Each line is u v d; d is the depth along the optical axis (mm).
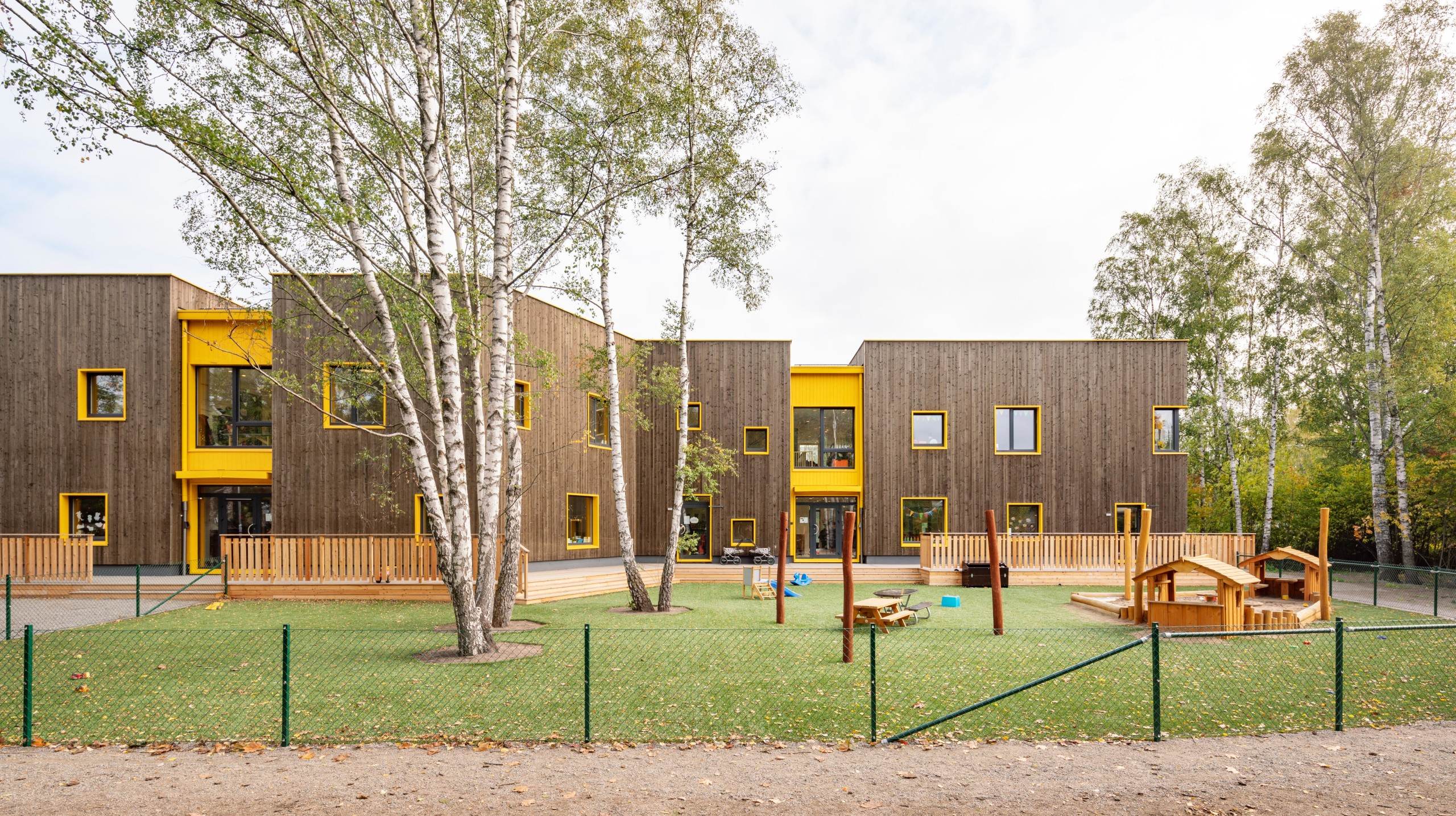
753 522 26406
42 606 16609
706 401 26688
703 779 6332
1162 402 26812
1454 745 7262
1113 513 26500
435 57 12227
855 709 8383
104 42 8578
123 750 7012
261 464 21828
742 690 9141
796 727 7770
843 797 5949
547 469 21797
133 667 10219
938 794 6004
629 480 26047
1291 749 7141
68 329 21438
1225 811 5672
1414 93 24328
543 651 11461
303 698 8711
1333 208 26516
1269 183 28312
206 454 21781
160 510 21219
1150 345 26984
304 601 17422
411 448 11133
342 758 6805
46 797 5863
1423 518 24359
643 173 15359
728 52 15820
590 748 7121
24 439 21234
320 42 10820
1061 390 26859
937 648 11945
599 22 14461
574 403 23078
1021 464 26688
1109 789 6113
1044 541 22938
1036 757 6902
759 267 17094
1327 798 5938
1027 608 17562
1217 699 8836
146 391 21391
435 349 15508
